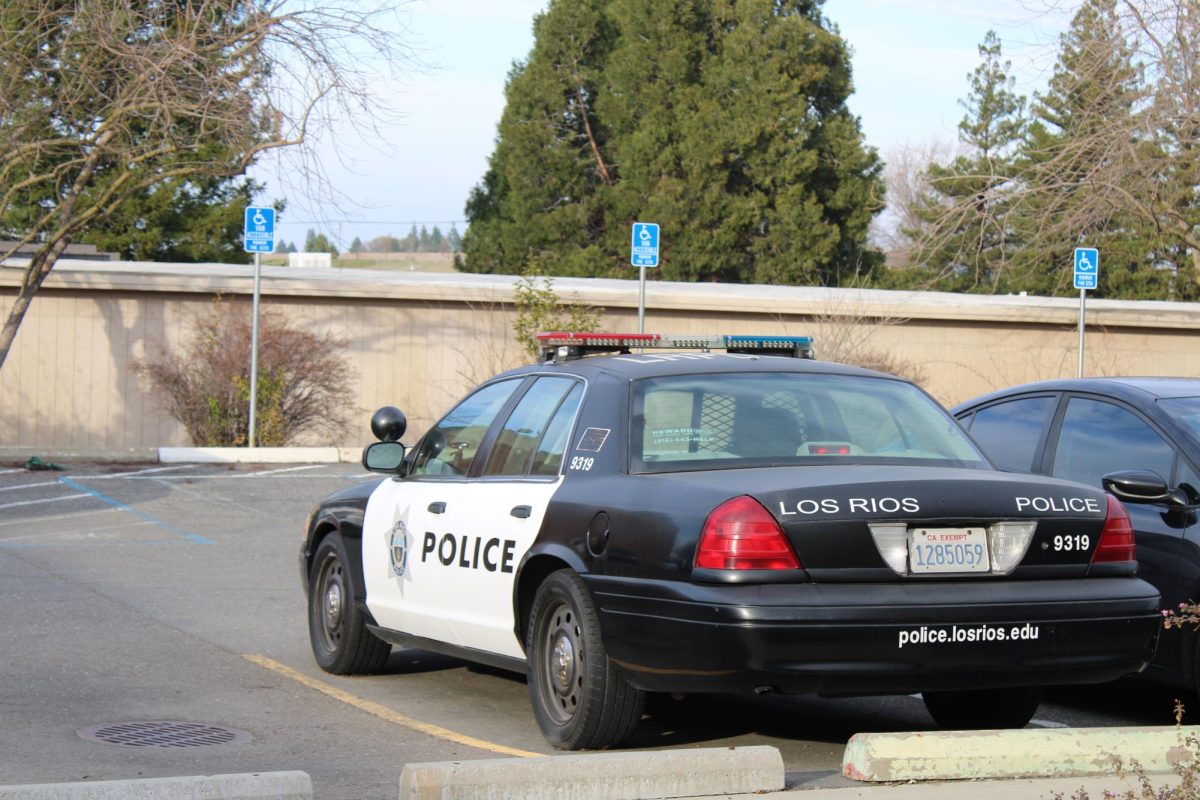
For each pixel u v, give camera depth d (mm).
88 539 13688
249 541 13828
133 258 33469
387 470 7812
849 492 5516
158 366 21547
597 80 44969
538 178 45125
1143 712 7648
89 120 19641
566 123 46094
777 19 41844
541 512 6336
